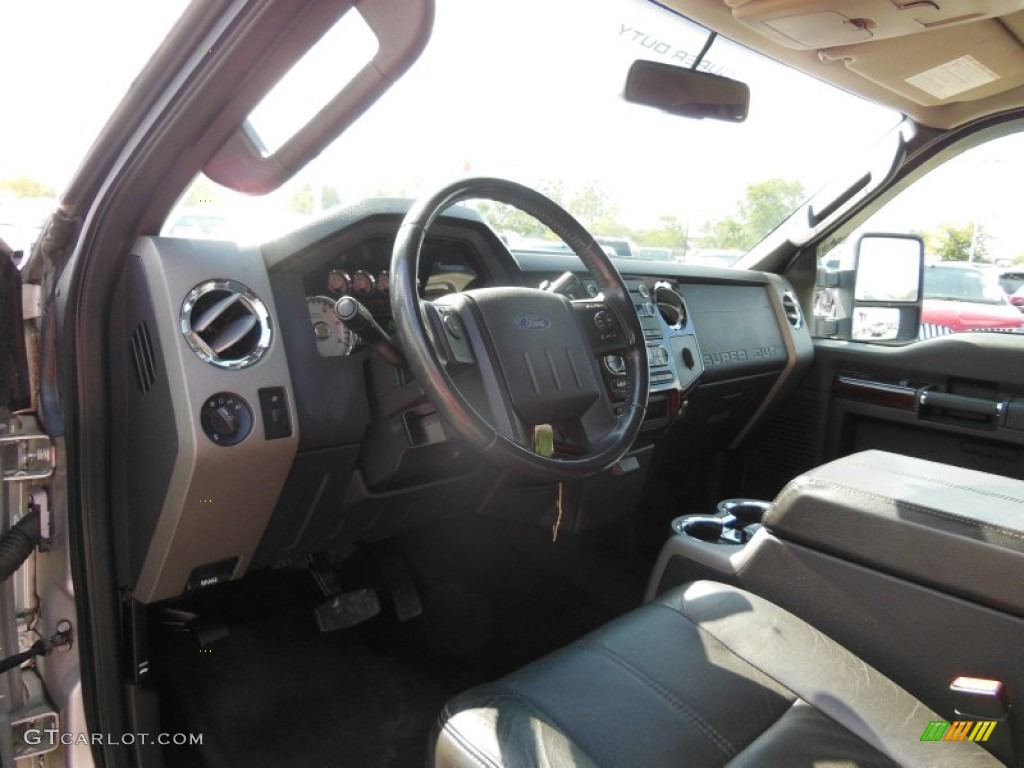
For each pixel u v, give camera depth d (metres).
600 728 0.98
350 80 0.97
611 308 1.55
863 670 1.11
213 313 1.30
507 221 2.08
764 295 2.65
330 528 1.63
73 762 1.24
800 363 2.61
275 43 0.93
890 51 1.96
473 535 2.30
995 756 0.99
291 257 1.41
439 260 1.74
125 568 1.39
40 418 1.20
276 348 1.36
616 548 2.51
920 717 1.02
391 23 0.91
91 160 1.10
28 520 1.17
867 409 2.52
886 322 2.72
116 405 1.33
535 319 1.37
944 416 2.34
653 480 2.58
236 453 1.29
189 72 0.97
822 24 1.77
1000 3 1.60
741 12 1.79
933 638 1.13
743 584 1.38
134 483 1.36
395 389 1.47
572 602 2.27
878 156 2.56
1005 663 1.06
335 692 1.82
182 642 1.83
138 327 1.30
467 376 1.30
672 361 2.02
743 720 1.02
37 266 1.20
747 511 1.78
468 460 1.66
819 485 1.27
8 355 1.11
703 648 1.16
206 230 1.38
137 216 1.19
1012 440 2.19
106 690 1.28
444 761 0.98
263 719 1.71
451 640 2.05
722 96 2.07
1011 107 2.28
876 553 1.18
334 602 1.93
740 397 2.53
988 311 2.52
